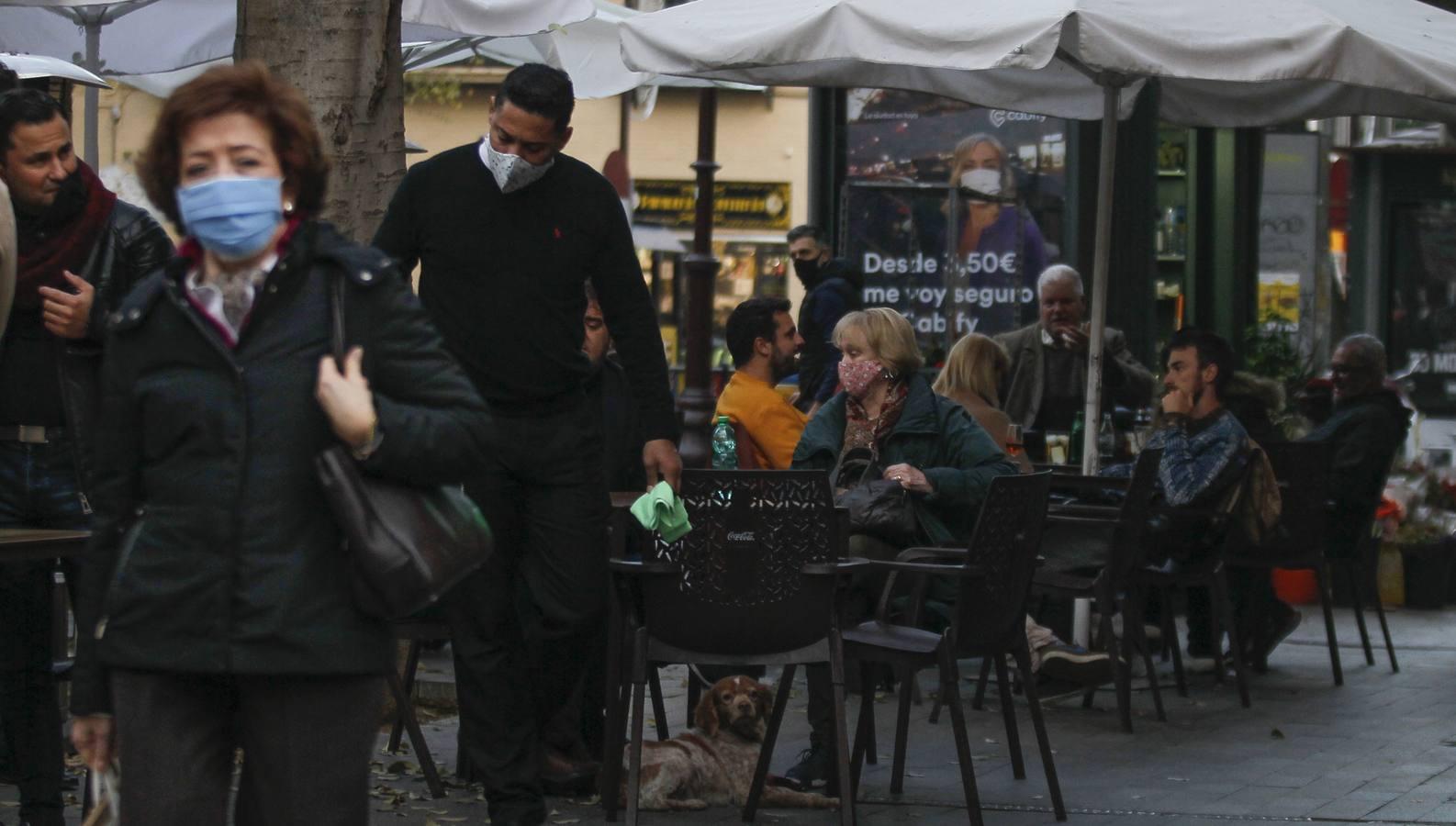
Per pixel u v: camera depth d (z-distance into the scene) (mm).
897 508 22734
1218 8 22703
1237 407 31078
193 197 9961
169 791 10250
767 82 28922
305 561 10172
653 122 83000
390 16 22688
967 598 18094
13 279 14930
